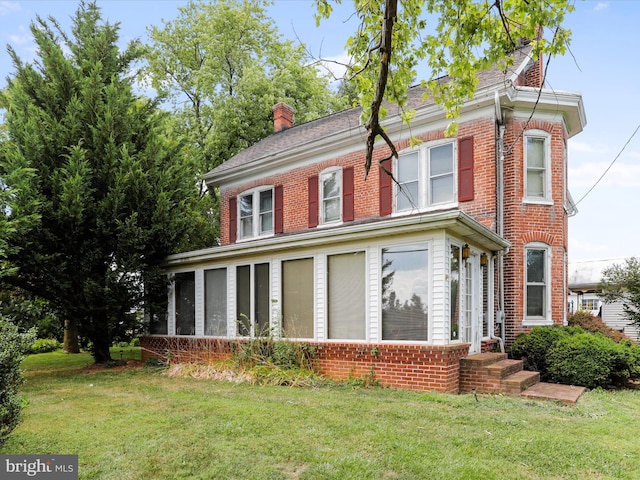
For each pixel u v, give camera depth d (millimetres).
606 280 14352
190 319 12547
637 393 8328
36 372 11750
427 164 12000
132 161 11719
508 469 4152
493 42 5504
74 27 13070
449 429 5375
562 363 8891
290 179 15422
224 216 17703
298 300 10039
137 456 4461
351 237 8938
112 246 11742
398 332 8406
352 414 6023
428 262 8125
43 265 10781
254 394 7492
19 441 4965
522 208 11078
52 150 11125
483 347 10039
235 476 3990
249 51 25531
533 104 11219
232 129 22641
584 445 4852
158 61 25031
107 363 12383
